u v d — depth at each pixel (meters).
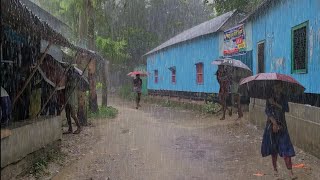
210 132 12.52
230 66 14.84
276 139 6.86
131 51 39.50
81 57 15.02
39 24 6.56
